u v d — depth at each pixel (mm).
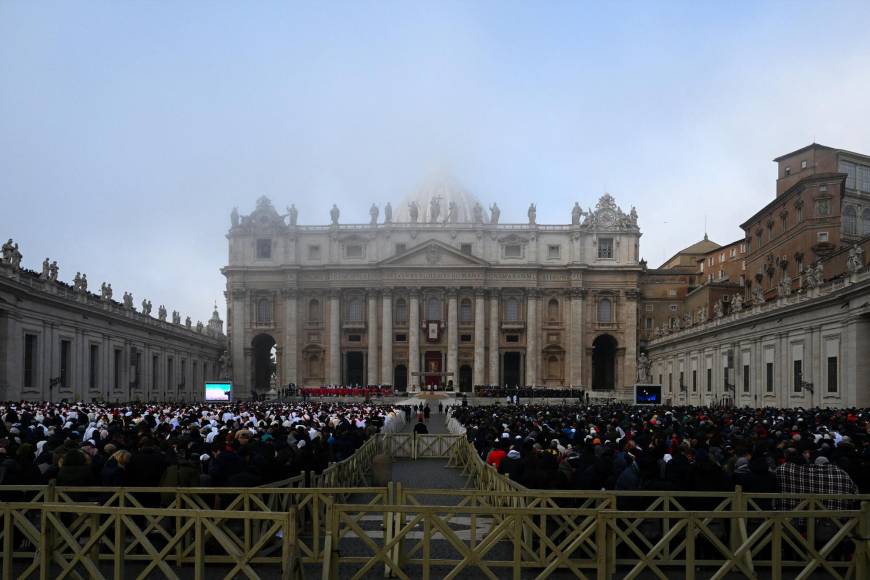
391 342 116812
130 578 14562
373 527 18969
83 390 66125
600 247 119312
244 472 15992
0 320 52531
